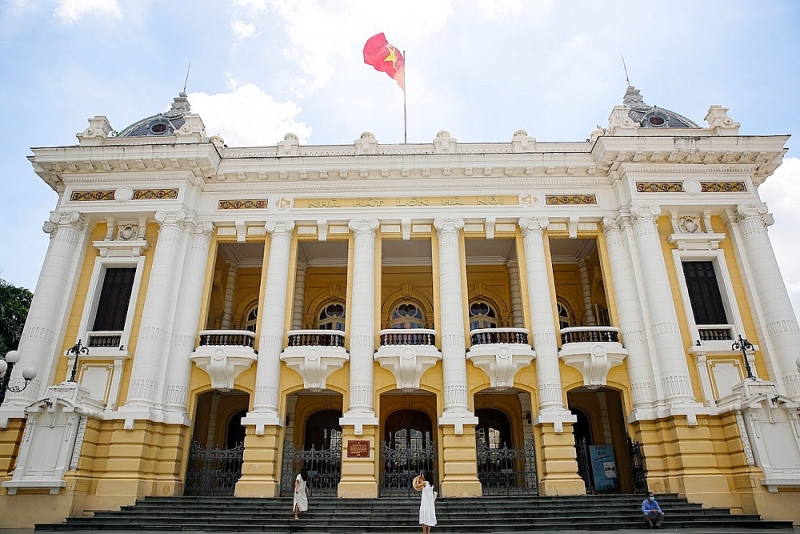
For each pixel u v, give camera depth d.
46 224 19.08
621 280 18.84
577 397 21.73
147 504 15.40
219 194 20.30
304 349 17.88
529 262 19.20
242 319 23.97
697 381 17.31
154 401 17.09
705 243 19.11
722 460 16.00
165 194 19.44
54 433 15.21
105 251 19.23
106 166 19.53
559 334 18.62
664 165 19.56
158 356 17.47
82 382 17.42
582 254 24.05
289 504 15.18
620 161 19.45
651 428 17.06
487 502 15.22
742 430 15.39
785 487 14.45
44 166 19.44
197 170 19.69
